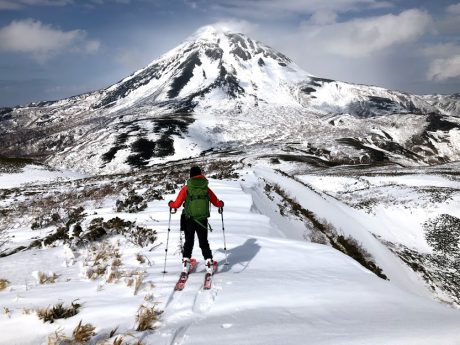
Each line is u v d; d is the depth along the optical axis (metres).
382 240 37.47
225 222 12.91
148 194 18.89
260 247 9.41
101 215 14.18
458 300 28.80
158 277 6.85
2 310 4.78
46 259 8.28
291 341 4.02
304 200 31.27
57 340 4.00
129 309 5.08
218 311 5.27
